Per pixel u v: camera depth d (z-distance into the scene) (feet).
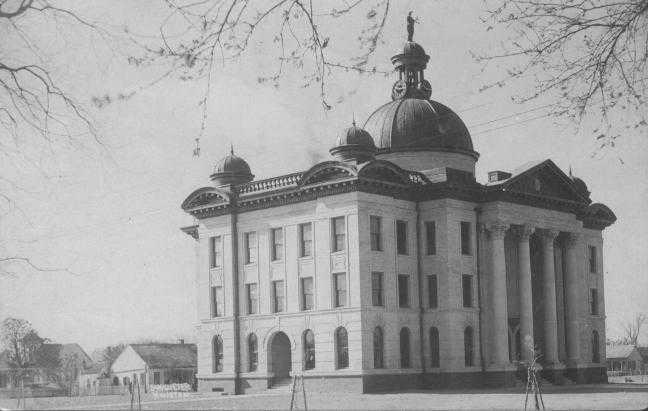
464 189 206.39
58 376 367.66
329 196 199.93
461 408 139.64
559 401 152.15
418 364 203.41
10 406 186.29
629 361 498.28
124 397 235.20
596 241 261.85
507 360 206.59
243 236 219.00
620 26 45.91
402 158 226.99
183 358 368.27
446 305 201.77
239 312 217.56
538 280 234.79
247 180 231.50
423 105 234.58
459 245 205.98
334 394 188.65
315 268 201.46
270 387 208.95
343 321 194.39
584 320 247.09
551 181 225.97
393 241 202.18
